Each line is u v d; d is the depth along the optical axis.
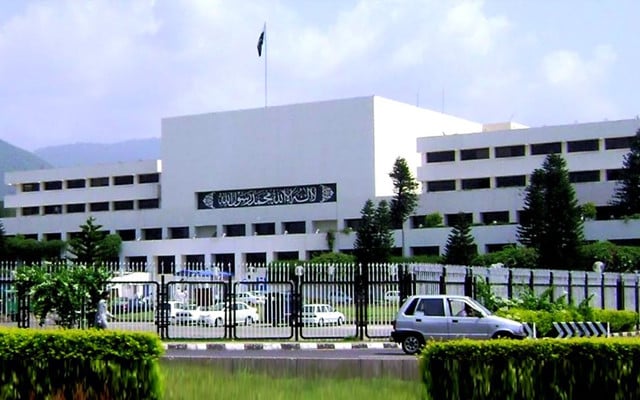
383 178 108.06
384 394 16.88
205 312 37.31
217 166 115.38
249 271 45.53
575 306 42.56
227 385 17.36
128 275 38.62
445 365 14.45
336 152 109.00
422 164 107.25
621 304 50.62
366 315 36.47
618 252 82.50
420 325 30.11
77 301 34.53
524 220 89.00
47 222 122.75
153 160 121.88
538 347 14.38
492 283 40.62
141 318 36.91
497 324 29.73
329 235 104.00
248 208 112.94
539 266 82.94
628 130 97.25
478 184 104.31
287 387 17.61
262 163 113.06
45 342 14.71
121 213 119.12
